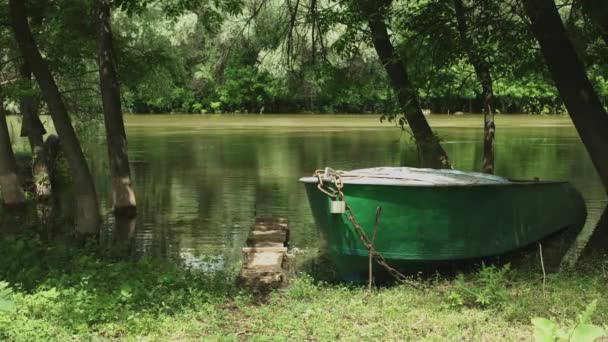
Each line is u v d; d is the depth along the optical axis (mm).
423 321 6508
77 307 6641
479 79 14406
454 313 6738
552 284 7555
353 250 8609
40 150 16406
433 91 13406
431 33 11414
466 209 8906
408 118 14359
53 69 15922
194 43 30812
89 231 12312
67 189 17234
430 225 8719
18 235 11438
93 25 14961
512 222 9750
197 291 7797
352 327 6422
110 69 14078
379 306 7160
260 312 7043
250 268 9312
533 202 10398
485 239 9211
